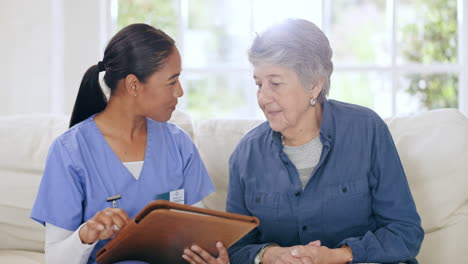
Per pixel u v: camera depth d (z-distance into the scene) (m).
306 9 2.83
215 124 2.20
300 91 1.71
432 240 1.93
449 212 1.94
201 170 1.91
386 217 1.76
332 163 1.78
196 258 1.58
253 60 1.71
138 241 1.49
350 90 2.86
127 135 1.79
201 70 2.85
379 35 2.97
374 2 2.96
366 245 1.68
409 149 2.00
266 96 1.71
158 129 1.86
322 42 1.72
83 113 1.82
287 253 1.61
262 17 2.86
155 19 2.88
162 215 1.38
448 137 1.99
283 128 1.74
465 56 2.80
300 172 1.80
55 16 2.76
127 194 1.74
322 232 1.78
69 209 1.68
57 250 1.63
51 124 2.23
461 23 2.80
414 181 1.97
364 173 1.77
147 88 1.71
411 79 2.84
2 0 2.71
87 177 1.70
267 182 1.82
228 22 2.97
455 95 2.84
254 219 1.48
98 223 1.52
